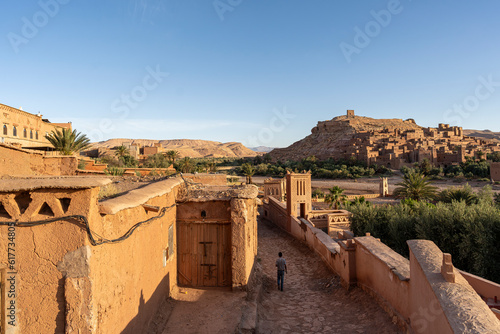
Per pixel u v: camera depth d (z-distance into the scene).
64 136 24.27
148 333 5.78
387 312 7.06
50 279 3.69
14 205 3.75
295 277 12.84
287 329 7.44
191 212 8.47
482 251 11.71
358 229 17.44
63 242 3.67
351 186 75.19
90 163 18.38
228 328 6.07
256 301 8.11
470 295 4.33
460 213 13.12
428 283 4.94
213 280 8.42
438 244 13.26
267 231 25.20
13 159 8.63
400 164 97.06
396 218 15.57
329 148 155.38
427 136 141.88
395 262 7.19
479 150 104.81
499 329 3.57
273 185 39.69
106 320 4.03
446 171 87.25
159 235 6.74
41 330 3.68
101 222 4.01
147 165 61.28
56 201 3.70
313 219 24.70
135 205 4.67
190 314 6.70
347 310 8.28
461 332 3.65
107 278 4.11
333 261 11.77
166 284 7.30
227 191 8.70
